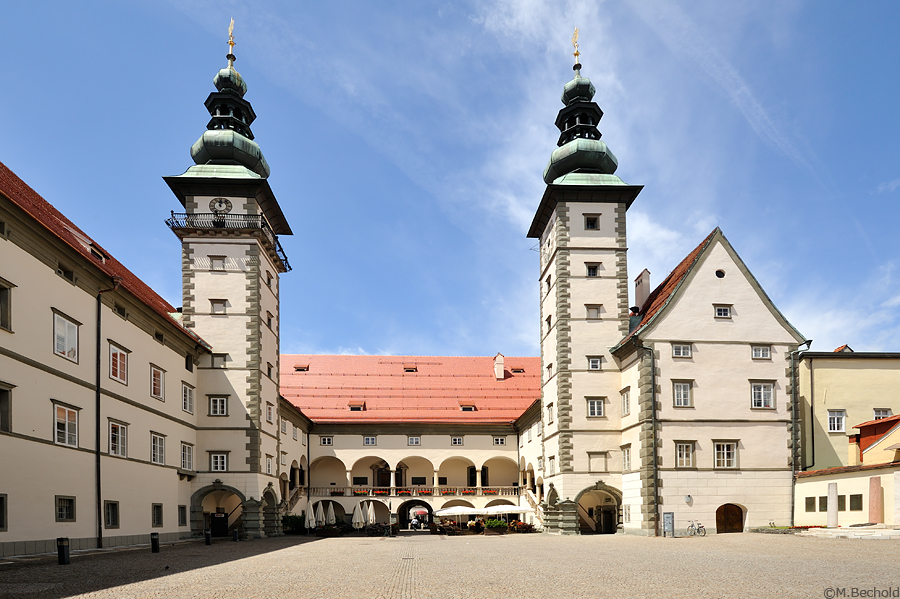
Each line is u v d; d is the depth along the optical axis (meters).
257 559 27.19
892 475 36.38
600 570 21.69
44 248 29.84
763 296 47.22
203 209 51.50
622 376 50.19
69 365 31.61
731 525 45.16
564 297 51.84
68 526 30.81
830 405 47.75
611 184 53.03
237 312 50.25
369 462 72.44
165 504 42.34
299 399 72.62
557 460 51.00
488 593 16.66
